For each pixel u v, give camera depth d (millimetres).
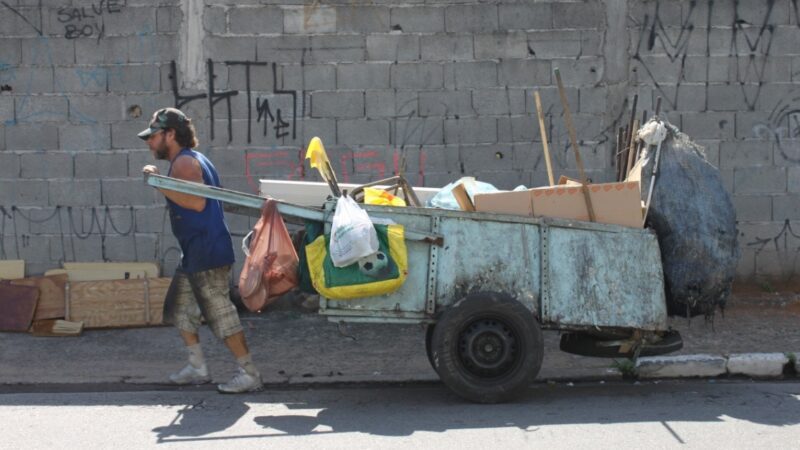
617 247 6000
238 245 8484
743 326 7906
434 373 6762
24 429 5422
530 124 8477
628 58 8492
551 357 7219
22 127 8375
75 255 8445
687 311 6180
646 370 6703
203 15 8344
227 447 5051
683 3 8492
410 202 6609
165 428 5430
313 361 7125
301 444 5086
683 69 8531
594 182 8516
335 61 8414
